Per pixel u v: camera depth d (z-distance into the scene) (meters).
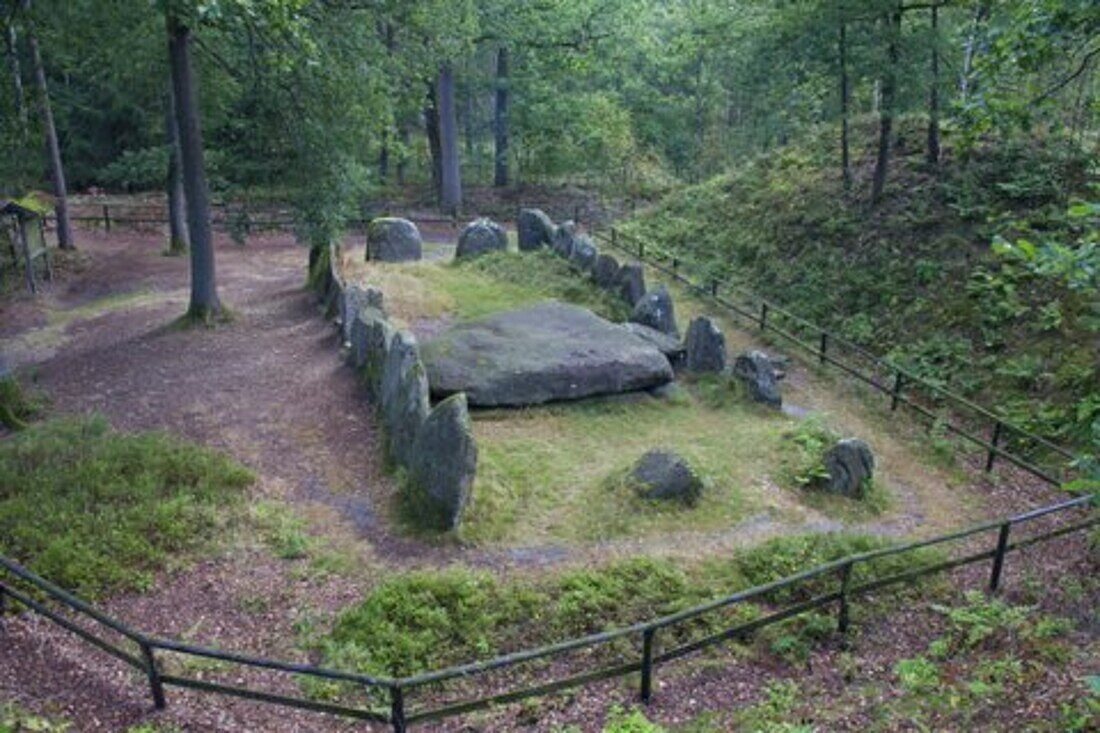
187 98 18.95
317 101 19.20
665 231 27.86
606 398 15.95
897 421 16.25
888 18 19.77
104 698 8.14
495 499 12.09
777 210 25.02
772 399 16.27
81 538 10.60
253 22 15.20
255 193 35.91
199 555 10.77
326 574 10.59
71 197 36.34
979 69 9.63
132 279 25.62
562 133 36.91
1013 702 8.31
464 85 37.75
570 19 32.41
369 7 19.72
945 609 10.58
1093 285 7.64
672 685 9.26
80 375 17.17
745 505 12.52
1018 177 20.47
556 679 9.30
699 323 17.55
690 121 40.81
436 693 8.99
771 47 21.38
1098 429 7.87
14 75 19.06
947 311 18.52
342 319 18.39
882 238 21.27
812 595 10.78
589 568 10.73
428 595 9.95
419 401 12.59
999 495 13.86
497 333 16.95
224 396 15.89
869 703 8.71
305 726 8.31
